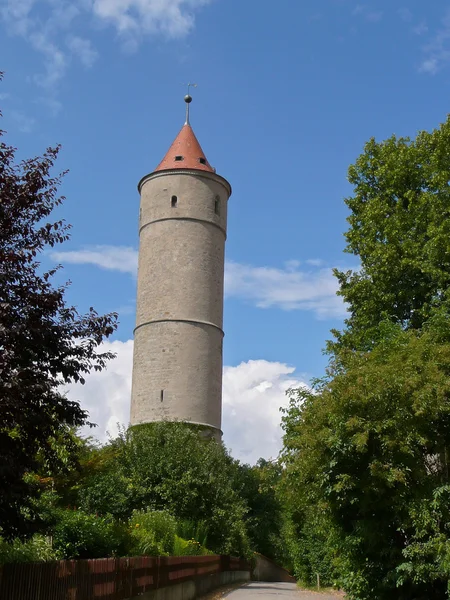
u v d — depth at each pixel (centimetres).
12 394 759
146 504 2756
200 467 2962
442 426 1403
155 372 4225
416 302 2328
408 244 2295
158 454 2927
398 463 1342
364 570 1459
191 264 4372
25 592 954
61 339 884
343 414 1385
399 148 2541
